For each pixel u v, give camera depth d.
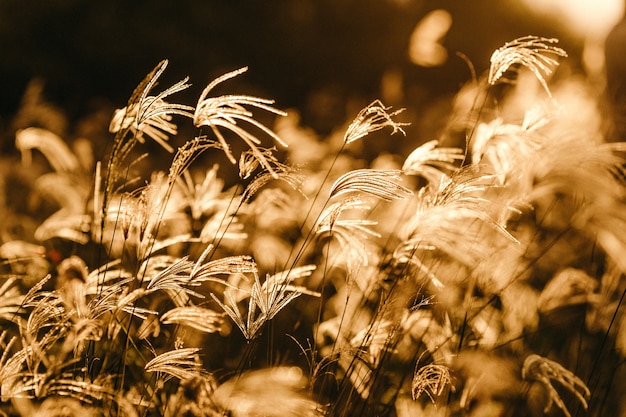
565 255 3.52
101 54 11.36
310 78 12.01
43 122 6.46
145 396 2.31
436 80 10.97
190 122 10.32
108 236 2.87
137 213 2.08
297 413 1.94
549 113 2.49
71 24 11.45
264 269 3.33
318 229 2.20
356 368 2.37
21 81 10.83
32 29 11.24
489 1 10.59
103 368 2.17
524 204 2.58
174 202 2.78
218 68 11.60
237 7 12.04
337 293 3.41
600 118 4.00
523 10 10.38
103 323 1.93
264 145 7.66
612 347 2.91
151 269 2.35
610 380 2.69
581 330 2.94
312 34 12.05
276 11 12.15
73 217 2.99
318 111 8.84
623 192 2.68
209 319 1.94
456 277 2.82
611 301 3.11
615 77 4.07
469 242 2.41
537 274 3.62
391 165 4.85
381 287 2.42
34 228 4.36
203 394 1.82
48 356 2.32
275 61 12.12
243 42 12.02
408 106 8.79
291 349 3.09
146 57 11.52
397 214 3.28
